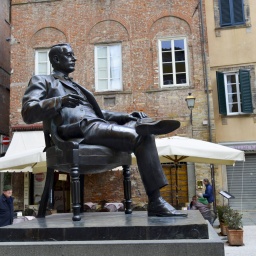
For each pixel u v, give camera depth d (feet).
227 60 60.34
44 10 60.54
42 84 13.82
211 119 54.95
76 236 10.70
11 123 58.39
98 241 10.35
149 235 10.46
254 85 59.06
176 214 12.35
